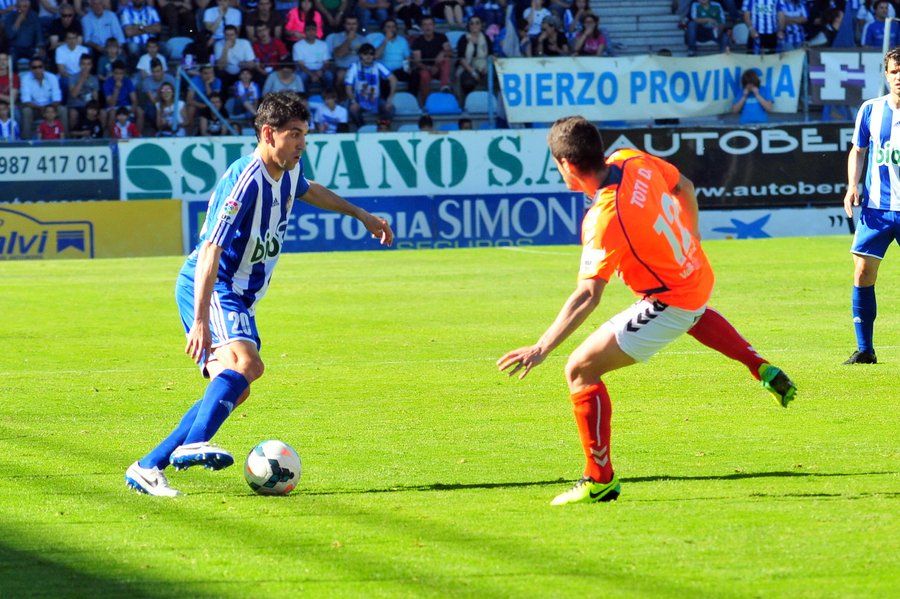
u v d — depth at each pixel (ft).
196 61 212.23
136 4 217.77
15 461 53.93
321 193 51.24
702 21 225.56
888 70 76.69
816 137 195.83
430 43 215.10
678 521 41.70
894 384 71.15
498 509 44.04
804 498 44.70
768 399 67.56
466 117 211.61
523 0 225.56
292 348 90.53
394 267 153.79
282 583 35.27
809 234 197.06
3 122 199.31
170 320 108.37
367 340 94.12
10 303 120.57
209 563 37.47
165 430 61.36
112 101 204.64
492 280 136.46
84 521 43.01
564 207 195.31
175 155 190.39
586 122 42.78
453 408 66.90
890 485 46.73
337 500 46.06
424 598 33.65
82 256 187.42
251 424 62.80
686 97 200.44
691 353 84.74
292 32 213.46
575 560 37.14
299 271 149.69
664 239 42.88
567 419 63.46
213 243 46.11
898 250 157.58
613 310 110.11
